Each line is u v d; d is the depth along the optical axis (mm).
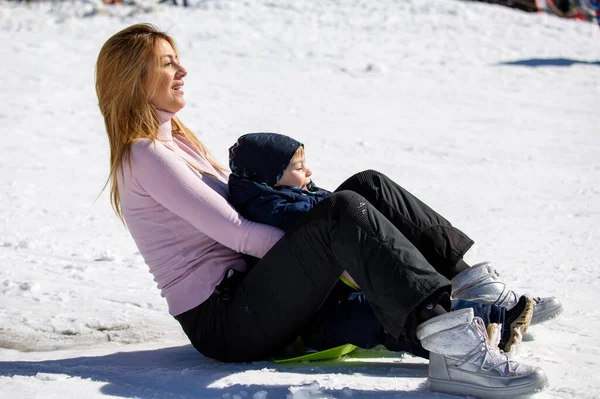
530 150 21547
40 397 5840
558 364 6625
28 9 41938
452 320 5730
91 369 6820
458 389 5801
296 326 6559
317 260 6168
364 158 20328
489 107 26969
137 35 6812
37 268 10648
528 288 9742
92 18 40531
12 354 7586
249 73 30609
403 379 6262
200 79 29016
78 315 8766
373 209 5918
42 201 15242
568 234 13398
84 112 24047
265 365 6770
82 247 12078
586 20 48312
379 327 6590
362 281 5809
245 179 6910
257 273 6488
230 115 24391
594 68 33750
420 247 6754
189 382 6281
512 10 46500
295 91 28172
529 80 31328
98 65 6926
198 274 6801
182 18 41094
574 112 26484
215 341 6773
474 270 7148
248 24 40062
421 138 22672
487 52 36562
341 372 6527
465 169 19422
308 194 6945
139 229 6891
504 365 5688
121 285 10000
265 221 6695
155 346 7824
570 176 18812
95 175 17906
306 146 21344
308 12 43250
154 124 6836
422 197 16547
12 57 30969
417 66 33125
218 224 6547
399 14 43312
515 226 14031
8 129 21531
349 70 31859
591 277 10375
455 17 43188
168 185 6586
